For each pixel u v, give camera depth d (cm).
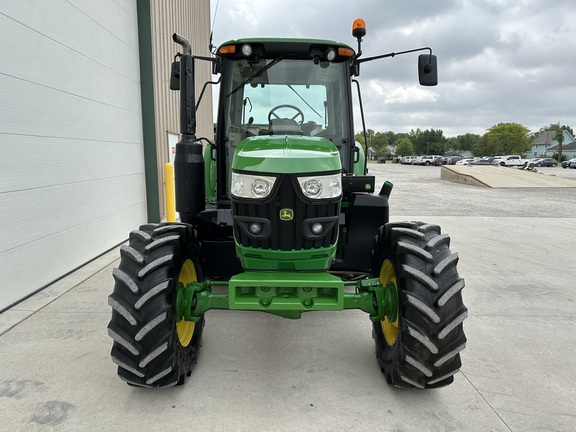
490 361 325
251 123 369
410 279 255
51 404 262
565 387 290
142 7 731
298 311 277
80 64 541
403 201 1355
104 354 324
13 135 411
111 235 638
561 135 8756
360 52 378
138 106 742
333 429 243
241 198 261
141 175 758
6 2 399
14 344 337
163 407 262
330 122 376
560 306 443
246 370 308
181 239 279
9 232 407
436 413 259
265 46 352
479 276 546
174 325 261
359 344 352
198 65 1302
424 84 371
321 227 263
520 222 962
